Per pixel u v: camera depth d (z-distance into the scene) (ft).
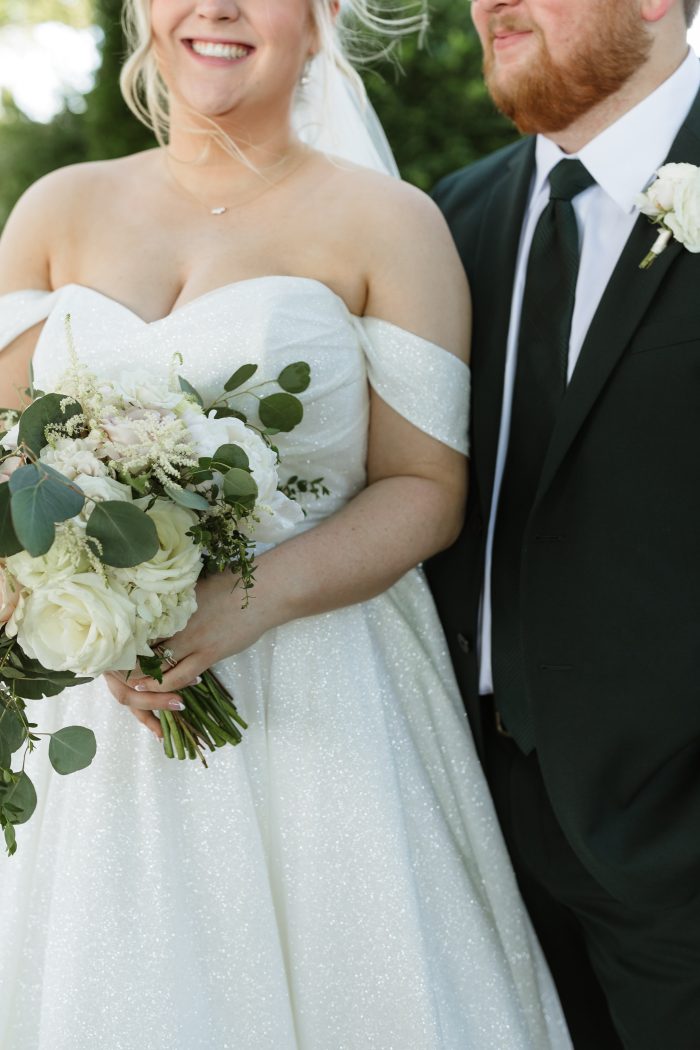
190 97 6.84
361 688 6.69
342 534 6.58
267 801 6.52
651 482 6.52
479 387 7.18
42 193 7.21
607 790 6.70
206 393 6.46
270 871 6.49
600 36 6.73
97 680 6.47
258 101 6.87
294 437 6.64
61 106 20.36
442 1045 6.27
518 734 7.12
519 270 7.30
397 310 6.83
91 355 6.54
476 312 7.36
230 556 5.72
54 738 5.50
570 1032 7.61
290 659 6.63
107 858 6.13
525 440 7.00
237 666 6.57
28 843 6.35
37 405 5.40
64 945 6.00
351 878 6.41
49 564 5.06
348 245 6.86
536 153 7.52
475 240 7.67
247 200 7.03
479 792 7.11
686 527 6.47
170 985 5.95
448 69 16.01
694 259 6.49
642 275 6.59
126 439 5.33
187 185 7.12
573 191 7.01
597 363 6.61
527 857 7.36
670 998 6.84
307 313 6.59
